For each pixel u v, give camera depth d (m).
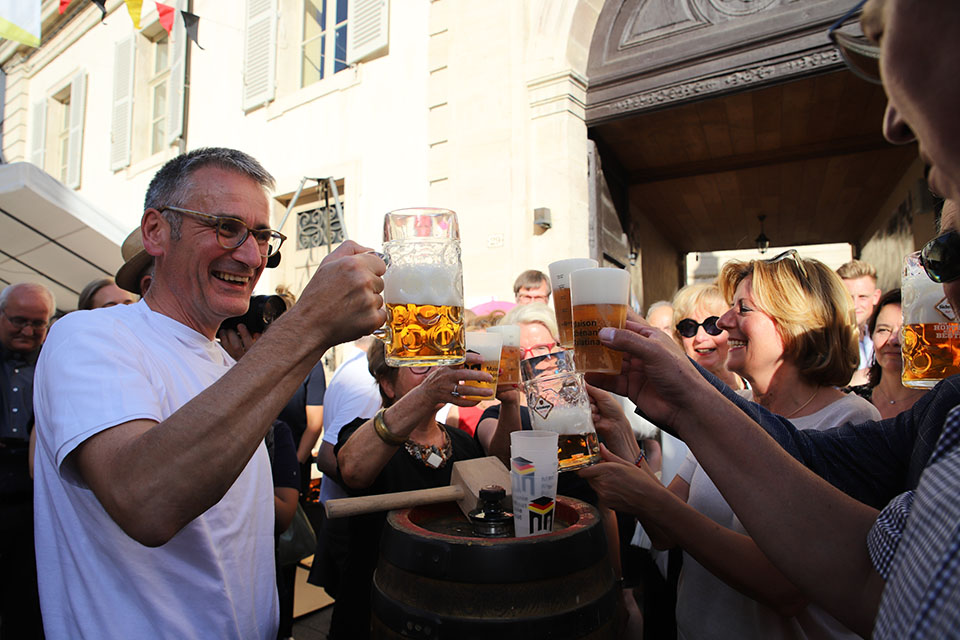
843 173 7.67
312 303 0.86
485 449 1.85
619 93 5.03
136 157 8.61
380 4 5.86
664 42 4.87
